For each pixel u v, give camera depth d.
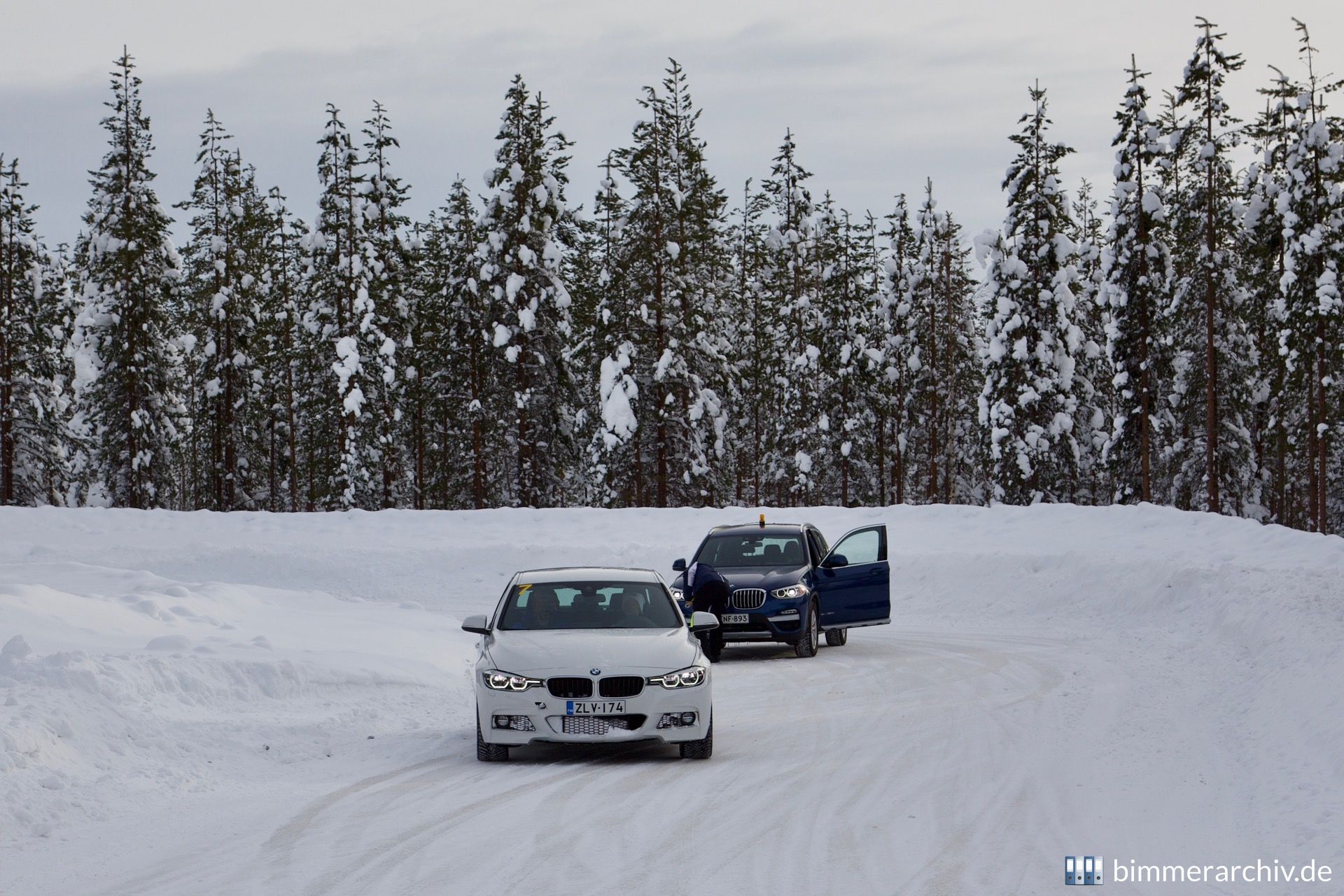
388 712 20.88
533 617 18.73
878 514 55.41
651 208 81.69
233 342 91.75
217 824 13.16
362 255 86.06
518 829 12.84
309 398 95.25
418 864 11.40
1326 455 82.50
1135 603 36.78
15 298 89.25
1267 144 76.00
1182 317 76.12
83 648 22.36
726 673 28.09
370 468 85.94
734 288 110.12
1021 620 38.16
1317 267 74.19
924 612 41.09
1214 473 72.81
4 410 88.12
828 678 26.44
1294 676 20.00
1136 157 75.25
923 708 21.48
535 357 80.12
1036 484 80.50
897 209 101.12
